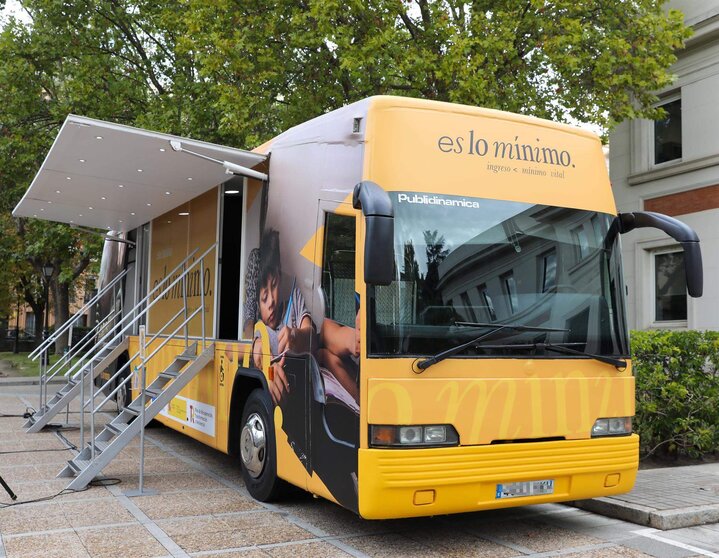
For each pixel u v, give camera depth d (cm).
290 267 614
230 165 657
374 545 533
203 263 862
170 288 970
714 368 886
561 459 520
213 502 657
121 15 1898
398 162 518
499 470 495
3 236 2773
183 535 548
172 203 953
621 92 1280
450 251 514
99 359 1278
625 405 560
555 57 1234
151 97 1889
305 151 619
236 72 1347
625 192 1591
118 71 1936
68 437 1062
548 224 558
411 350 486
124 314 1255
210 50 1366
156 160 742
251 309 697
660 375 865
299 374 576
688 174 1448
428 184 522
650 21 1254
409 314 491
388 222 442
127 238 1271
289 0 1314
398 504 470
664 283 1507
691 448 880
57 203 1006
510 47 1217
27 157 1938
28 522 582
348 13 1270
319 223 571
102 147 707
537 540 557
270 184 680
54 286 3262
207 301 840
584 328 550
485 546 537
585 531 588
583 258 566
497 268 527
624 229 617
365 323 487
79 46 1897
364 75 1294
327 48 1385
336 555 505
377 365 480
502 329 513
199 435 815
